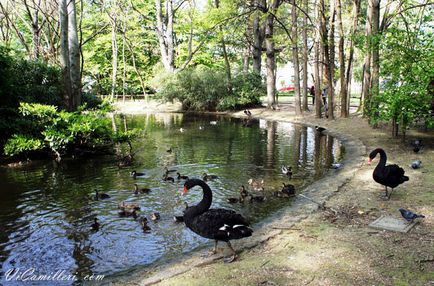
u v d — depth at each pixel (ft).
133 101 134.92
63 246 22.02
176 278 16.55
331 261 17.22
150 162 43.70
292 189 29.63
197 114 102.37
